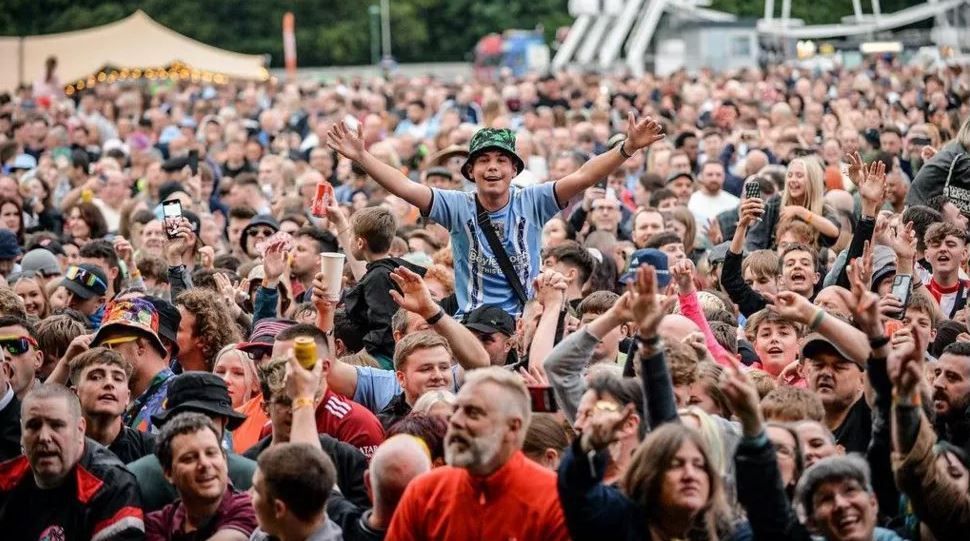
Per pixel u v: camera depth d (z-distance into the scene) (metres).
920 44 55.56
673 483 8.84
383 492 9.84
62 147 31.77
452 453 9.09
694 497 8.83
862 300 9.86
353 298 14.45
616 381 9.91
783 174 22.22
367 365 13.15
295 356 10.26
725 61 61.03
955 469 9.84
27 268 18.20
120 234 22.02
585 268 15.47
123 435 11.64
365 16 97.56
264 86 53.78
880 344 9.85
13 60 59.62
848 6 64.94
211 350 13.57
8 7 90.69
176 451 10.30
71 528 10.56
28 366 12.48
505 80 48.81
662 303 9.52
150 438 11.73
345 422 11.66
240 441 12.41
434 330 12.17
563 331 12.95
